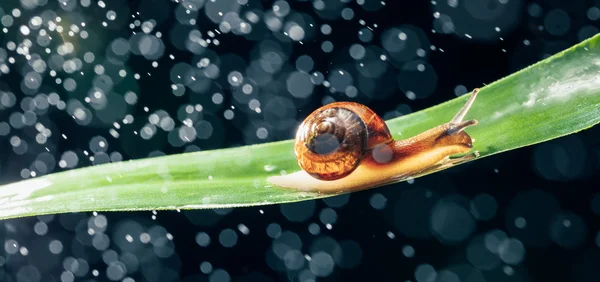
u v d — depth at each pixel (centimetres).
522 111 20
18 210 20
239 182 20
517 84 20
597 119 20
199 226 26
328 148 20
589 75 20
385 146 20
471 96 20
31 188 21
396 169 21
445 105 21
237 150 21
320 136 20
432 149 20
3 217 20
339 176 20
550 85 20
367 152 20
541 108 20
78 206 20
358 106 20
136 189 20
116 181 21
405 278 25
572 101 20
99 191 20
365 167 20
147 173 21
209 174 20
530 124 20
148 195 20
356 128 20
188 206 20
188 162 21
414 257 25
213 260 25
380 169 20
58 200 20
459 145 20
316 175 20
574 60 20
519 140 20
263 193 20
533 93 20
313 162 20
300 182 20
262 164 21
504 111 20
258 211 26
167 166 21
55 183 21
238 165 21
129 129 27
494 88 20
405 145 20
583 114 20
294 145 21
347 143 20
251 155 21
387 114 27
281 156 21
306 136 20
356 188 21
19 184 21
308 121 20
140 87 28
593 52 20
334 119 20
